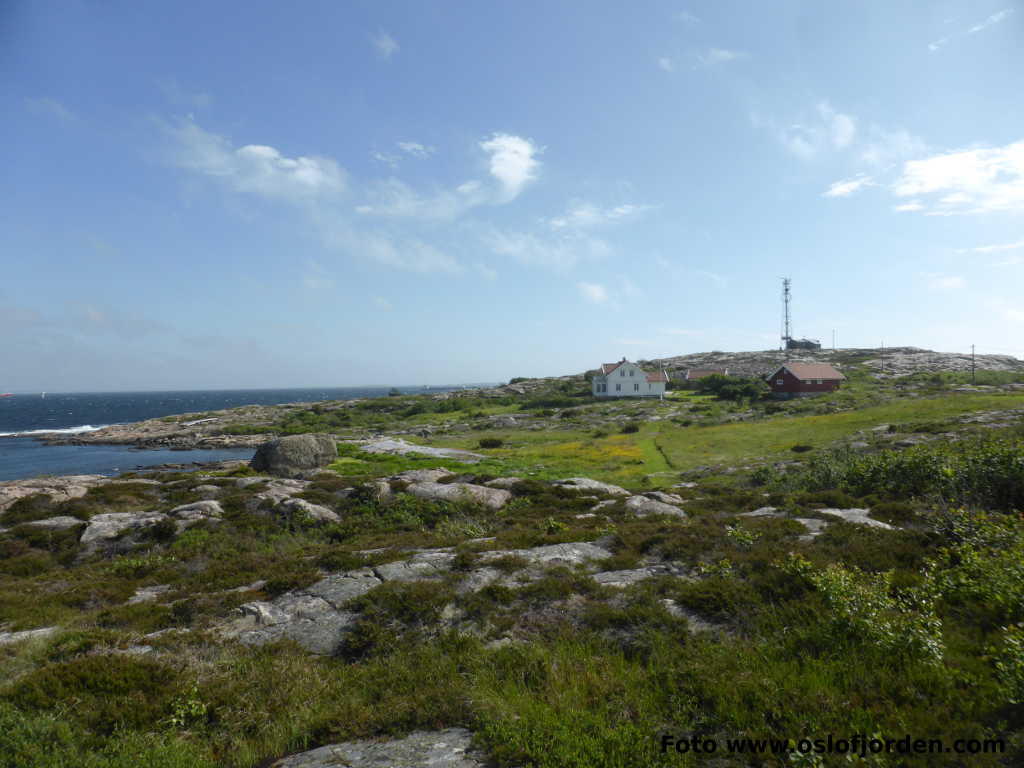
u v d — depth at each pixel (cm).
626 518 1862
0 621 1109
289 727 719
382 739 688
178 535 1812
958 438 3131
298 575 1209
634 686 755
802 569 986
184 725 723
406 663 859
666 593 1019
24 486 2375
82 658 827
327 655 912
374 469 3838
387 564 1280
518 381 13825
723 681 722
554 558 1253
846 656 755
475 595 1044
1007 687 617
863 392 8088
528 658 833
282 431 8369
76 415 15550
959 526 1090
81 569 1549
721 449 4369
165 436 8425
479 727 688
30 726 651
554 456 4575
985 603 826
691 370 12300
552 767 586
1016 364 12025
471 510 2145
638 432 6091
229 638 966
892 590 908
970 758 545
